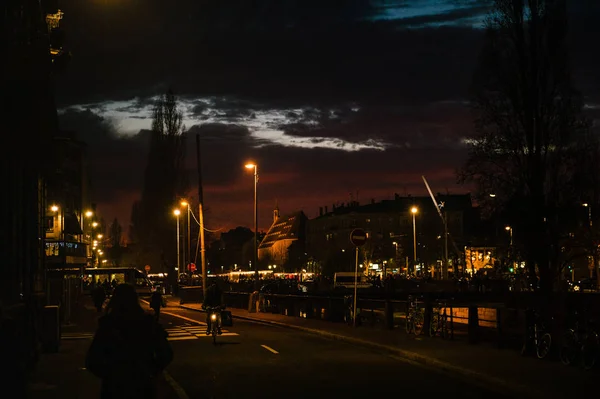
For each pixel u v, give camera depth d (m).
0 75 13.41
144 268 87.50
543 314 18.30
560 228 26.33
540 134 26.62
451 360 17.95
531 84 26.70
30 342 17.66
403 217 137.25
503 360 17.70
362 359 19.75
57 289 37.19
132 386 7.28
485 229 29.95
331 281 85.62
